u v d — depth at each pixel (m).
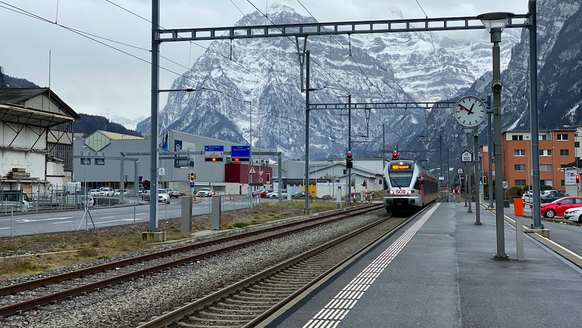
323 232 26.56
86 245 20.41
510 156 96.25
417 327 7.65
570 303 9.10
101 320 8.72
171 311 9.06
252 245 20.66
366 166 133.75
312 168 127.62
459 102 16.62
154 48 21.56
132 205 58.44
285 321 8.07
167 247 20.22
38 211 44.06
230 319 8.78
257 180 115.56
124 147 102.56
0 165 51.50
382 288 10.55
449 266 13.33
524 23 21.03
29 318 8.81
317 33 21.61
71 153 81.62
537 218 21.69
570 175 51.44
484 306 8.91
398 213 42.31
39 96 59.62
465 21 20.44
